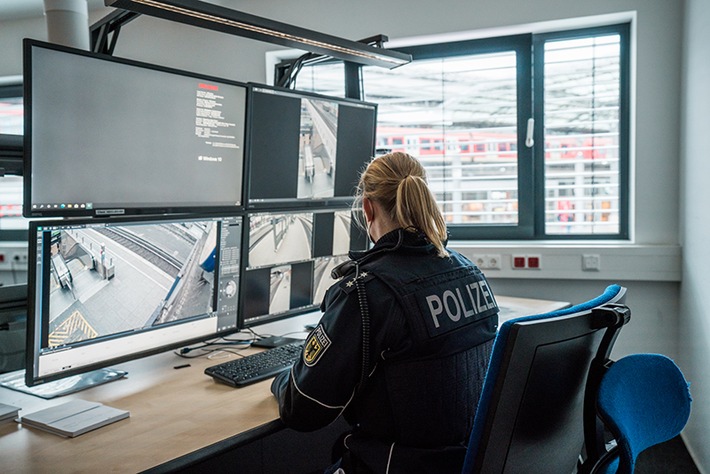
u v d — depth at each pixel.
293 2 3.51
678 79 2.94
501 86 3.41
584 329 1.15
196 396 1.50
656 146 3.00
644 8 2.97
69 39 2.22
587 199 3.33
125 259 1.54
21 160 1.69
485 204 3.49
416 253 1.34
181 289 1.69
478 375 1.33
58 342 1.42
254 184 1.88
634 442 1.11
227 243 1.80
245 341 2.00
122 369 1.73
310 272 2.10
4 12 3.96
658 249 2.93
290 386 1.31
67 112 1.42
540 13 3.14
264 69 3.59
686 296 2.83
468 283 1.38
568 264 3.07
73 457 1.18
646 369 1.24
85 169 1.48
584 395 1.22
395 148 3.62
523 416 1.11
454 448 1.27
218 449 1.22
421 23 3.33
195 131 1.70
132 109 1.55
